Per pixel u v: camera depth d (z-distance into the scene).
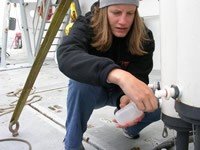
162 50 0.63
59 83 2.59
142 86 0.58
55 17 0.77
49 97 2.07
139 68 1.08
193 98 0.51
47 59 4.32
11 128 1.31
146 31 1.07
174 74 0.59
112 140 1.24
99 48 0.97
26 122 1.51
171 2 0.57
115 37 1.00
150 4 2.29
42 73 3.17
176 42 0.56
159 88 0.67
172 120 0.63
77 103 0.97
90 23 0.95
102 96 1.08
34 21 4.04
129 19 0.88
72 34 0.88
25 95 1.14
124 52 1.05
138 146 1.17
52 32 0.83
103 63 0.64
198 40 0.48
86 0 3.34
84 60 0.69
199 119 0.51
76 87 0.95
